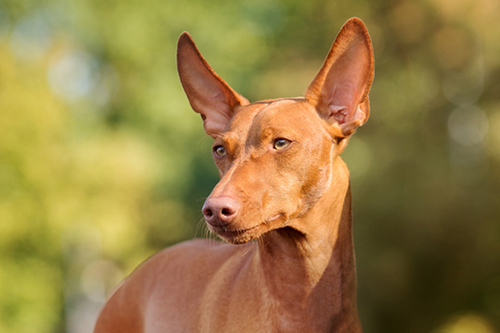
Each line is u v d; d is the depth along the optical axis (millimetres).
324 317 4660
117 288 6098
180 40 5234
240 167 4480
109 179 23359
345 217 4820
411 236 18703
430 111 20250
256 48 28844
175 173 28297
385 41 20984
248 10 29875
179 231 28734
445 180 18734
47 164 20359
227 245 5496
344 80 4836
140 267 5945
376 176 18875
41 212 20141
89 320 30391
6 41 21781
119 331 5859
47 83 22141
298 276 4629
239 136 4625
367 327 19188
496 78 19688
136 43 28031
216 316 4938
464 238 18719
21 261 19859
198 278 5355
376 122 19812
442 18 20250
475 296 19766
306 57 22031
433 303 19516
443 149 19781
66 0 28219
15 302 19484
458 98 21594
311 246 4637
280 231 4625
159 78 28578
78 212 22062
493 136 19203
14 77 20375
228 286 4992
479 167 20344
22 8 27766
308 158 4590
